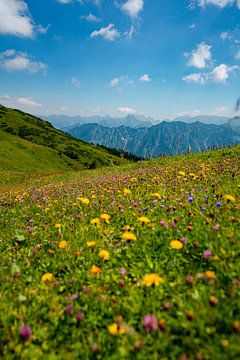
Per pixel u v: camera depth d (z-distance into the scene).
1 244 6.99
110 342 3.30
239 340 2.84
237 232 4.96
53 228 7.37
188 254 4.74
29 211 10.39
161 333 3.10
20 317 3.78
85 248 5.62
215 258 4.18
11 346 3.35
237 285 3.58
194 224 5.62
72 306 3.85
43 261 5.55
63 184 20.58
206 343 2.91
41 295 4.35
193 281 3.88
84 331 3.58
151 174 14.30
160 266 4.61
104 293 4.23
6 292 4.48
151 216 6.71
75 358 3.19
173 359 2.88
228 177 10.30
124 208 7.72
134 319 3.57
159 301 3.72
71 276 4.80
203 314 3.21
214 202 6.87
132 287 4.17
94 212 7.97
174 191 9.02
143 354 2.97
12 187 34.56
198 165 15.41
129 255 5.06
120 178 14.96
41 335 3.54
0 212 11.37
